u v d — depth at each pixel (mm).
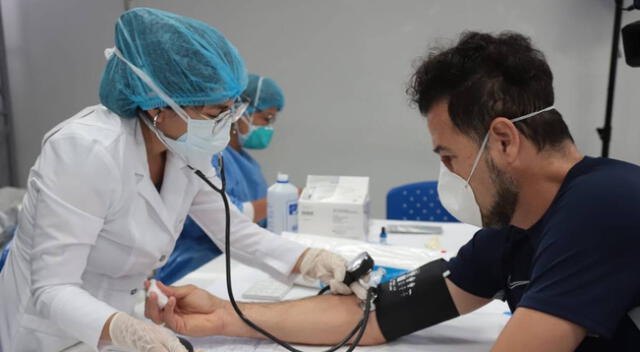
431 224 1909
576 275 632
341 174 3105
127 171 929
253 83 2066
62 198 830
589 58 2666
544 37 2699
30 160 3521
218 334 1014
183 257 1861
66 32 3287
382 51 2906
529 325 646
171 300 984
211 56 920
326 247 1291
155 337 797
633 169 692
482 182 749
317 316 1005
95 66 3293
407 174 3014
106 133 908
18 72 3408
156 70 907
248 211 1926
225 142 990
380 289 1029
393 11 2852
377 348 968
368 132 3018
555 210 699
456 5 2770
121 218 953
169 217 1046
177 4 3129
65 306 816
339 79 2994
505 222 783
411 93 779
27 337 973
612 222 625
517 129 690
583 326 620
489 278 951
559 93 2740
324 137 3086
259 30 3049
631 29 1032
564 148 721
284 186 1678
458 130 721
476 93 689
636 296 630
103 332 812
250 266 1271
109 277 1047
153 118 962
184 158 1016
